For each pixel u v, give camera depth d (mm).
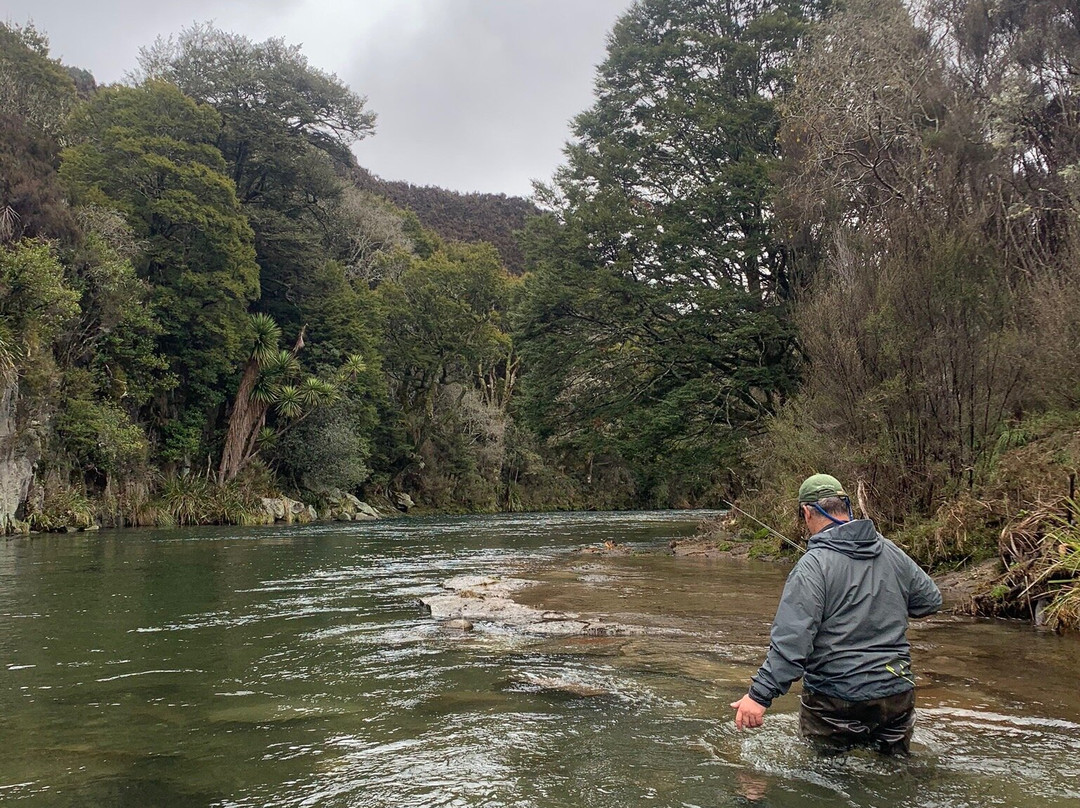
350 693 4555
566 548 16859
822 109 16094
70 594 9219
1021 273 10383
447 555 15008
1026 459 8406
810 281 15742
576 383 25234
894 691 3375
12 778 3211
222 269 35938
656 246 22875
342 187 50000
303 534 23297
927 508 10086
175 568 12445
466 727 3863
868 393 10375
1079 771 3205
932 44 15016
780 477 14180
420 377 51875
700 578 10516
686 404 22078
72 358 28922
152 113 35750
